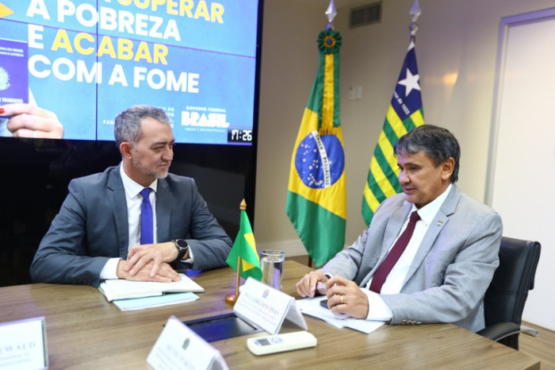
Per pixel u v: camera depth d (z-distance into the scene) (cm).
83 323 103
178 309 114
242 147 332
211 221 173
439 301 117
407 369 88
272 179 412
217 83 314
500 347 101
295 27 405
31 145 254
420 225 145
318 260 316
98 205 151
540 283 280
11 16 241
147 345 92
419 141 136
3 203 251
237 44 319
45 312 109
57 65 257
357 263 163
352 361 90
